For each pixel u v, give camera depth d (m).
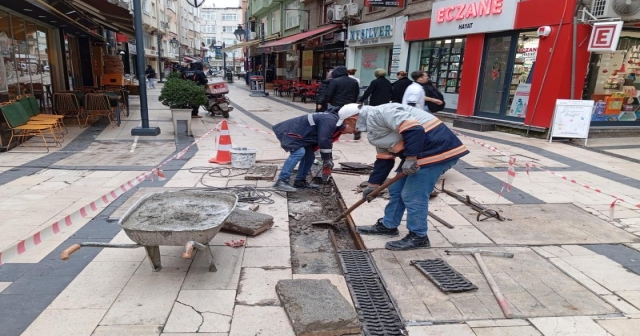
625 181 6.10
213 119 12.32
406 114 3.36
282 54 28.47
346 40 17.83
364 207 4.86
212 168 6.46
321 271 3.48
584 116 8.70
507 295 3.01
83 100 11.25
